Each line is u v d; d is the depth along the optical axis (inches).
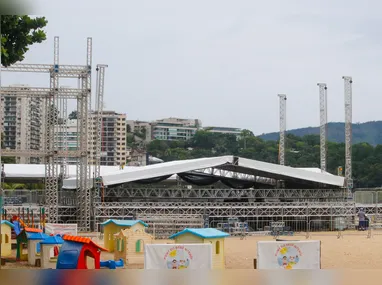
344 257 1747.0
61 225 1962.4
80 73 2657.5
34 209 2600.9
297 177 2839.6
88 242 1041.5
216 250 1366.9
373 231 2807.6
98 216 2578.7
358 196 3302.2
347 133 3641.7
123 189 2773.1
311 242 1091.9
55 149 2664.9
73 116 6318.9
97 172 2938.0
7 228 1619.1
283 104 4448.8
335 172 6594.5
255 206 2696.9
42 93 2657.5
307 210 2733.8
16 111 7416.3
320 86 4101.9
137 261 1507.1
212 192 2800.2
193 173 3041.3
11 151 2581.2
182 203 2691.9
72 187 2888.8
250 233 2571.4
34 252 1422.2
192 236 1365.7
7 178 3622.0
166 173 2701.8
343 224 2906.0
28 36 1438.2
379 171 6171.3
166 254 1041.5
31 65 2608.3
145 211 2647.6
